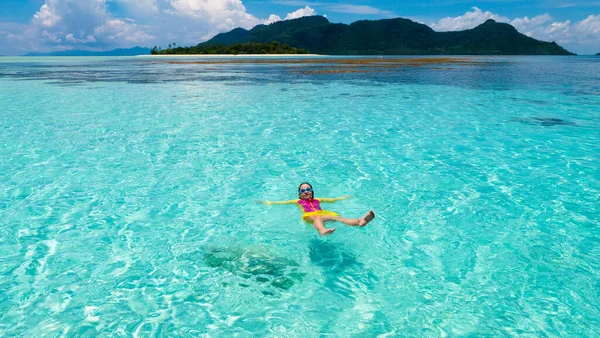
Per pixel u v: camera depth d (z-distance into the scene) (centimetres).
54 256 446
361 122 1224
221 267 423
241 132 1076
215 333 321
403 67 4678
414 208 579
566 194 623
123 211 572
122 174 730
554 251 450
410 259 439
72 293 377
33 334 319
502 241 477
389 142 966
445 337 315
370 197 623
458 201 603
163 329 327
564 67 4906
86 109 1448
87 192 642
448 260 436
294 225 527
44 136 1011
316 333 321
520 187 657
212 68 4453
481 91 2048
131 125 1161
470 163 793
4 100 1662
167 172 744
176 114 1356
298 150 895
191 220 544
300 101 1684
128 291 380
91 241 483
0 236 493
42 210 572
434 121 1235
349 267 423
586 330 320
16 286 387
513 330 322
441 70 4044
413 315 343
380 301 363
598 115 1317
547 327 324
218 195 635
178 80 2753
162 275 408
